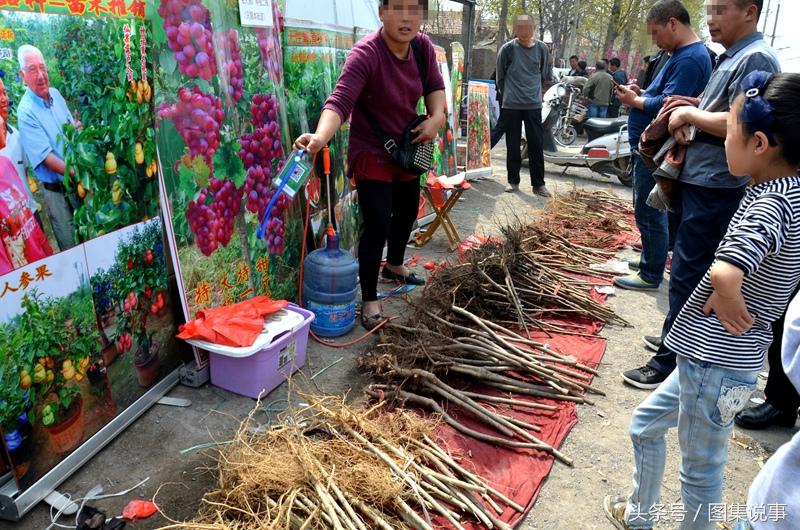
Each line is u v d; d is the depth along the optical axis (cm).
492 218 696
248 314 319
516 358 345
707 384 182
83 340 249
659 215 477
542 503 256
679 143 314
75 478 249
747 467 288
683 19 407
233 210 333
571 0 2933
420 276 505
